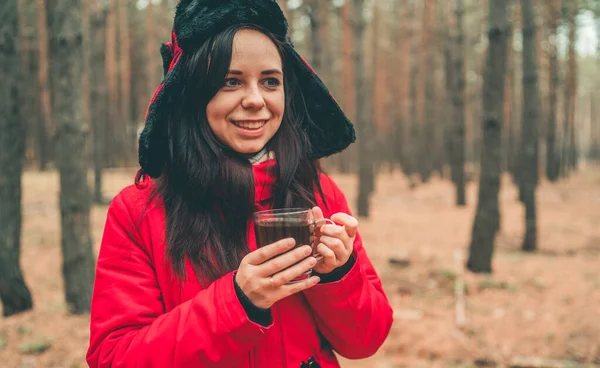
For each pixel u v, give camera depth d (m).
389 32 25.09
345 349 1.30
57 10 4.67
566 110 24.86
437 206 14.66
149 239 1.22
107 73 20.16
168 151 1.27
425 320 5.01
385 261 7.29
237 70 1.18
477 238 6.88
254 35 1.19
